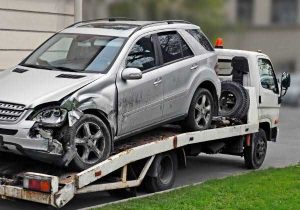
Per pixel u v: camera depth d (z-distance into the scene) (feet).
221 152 35.73
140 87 25.73
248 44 90.48
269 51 97.55
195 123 29.55
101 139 23.67
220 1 74.18
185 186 28.86
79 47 26.53
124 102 24.90
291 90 82.33
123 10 47.96
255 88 35.60
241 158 40.70
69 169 22.88
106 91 24.00
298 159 40.96
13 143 22.03
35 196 21.71
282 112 78.07
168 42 28.32
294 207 24.82
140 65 26.22
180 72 28.22
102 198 26.68
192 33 30.35
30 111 22.06
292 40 98.89
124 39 26.21
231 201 25.57
